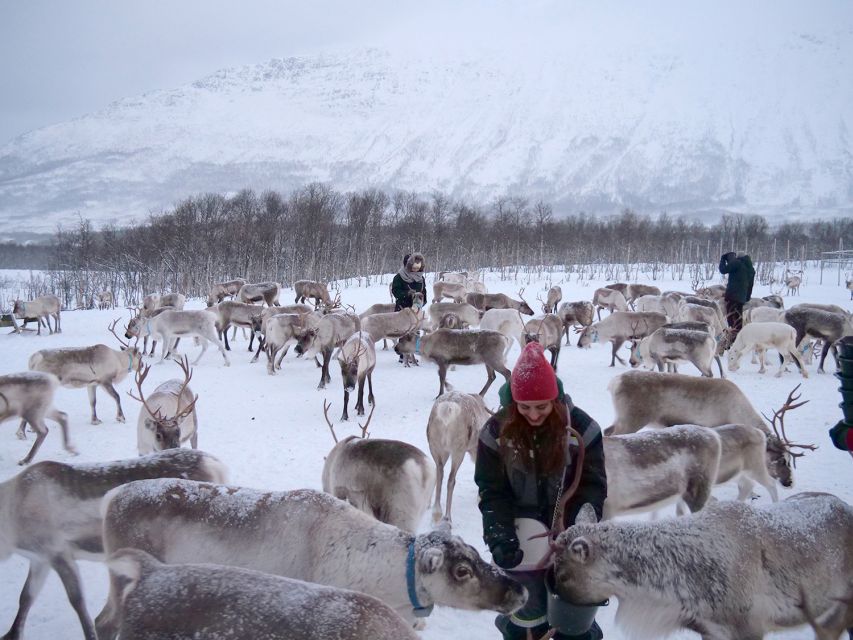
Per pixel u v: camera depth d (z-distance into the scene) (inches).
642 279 1727.4
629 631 130.6
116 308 1117.7
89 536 174.6
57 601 188.5
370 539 142.9
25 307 767.7
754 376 495.8
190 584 115.5
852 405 159.6
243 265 1777.8
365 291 1280.8
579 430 130.2
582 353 630.5
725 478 224.2
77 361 373.4
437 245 2241.6
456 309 679.1
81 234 2034.9
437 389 473.7
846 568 136.9
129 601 115.8
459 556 130.3
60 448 335.9
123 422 394.0
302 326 540.7
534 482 127.8
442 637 164.7
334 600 111.3
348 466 201.9
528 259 2322.8
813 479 266.5
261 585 114.6
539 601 131.1
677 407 279.0
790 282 1307.8
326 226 2107.5
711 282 1633.9
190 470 184.7
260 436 356.2
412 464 195.9
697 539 128.3
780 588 130.2
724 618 126.1
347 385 389.4
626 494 196.1
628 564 125.7
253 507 151.9
